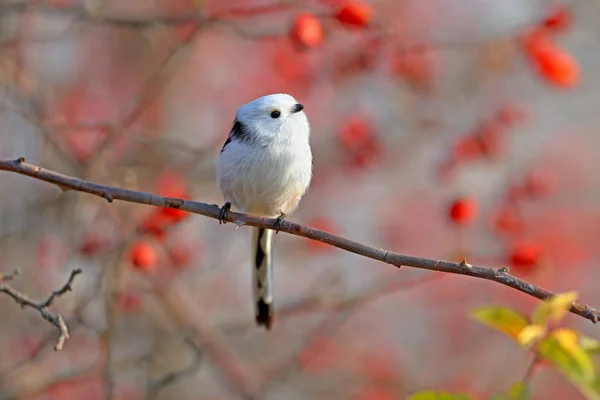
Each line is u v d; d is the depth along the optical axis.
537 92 16.73
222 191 9.23
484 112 13.96
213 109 14.70
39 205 12.64
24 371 11.98
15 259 12.59
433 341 15.94
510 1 15.23
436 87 13.70
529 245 10.49
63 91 14.19
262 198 9.07
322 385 14.23
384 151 13.59
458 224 10.42
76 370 12.21
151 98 12.09
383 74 12.32
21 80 12.52
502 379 15.02
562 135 17.09
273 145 8.83
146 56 14.65
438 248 15.34
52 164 12.60
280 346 15.25
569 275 16.16
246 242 15.59
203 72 14.80
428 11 15.14
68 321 10.26
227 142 9.12
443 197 15.39
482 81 14.25
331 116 14.30
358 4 10.25
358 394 14.30
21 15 12.50
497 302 15.80
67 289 7.16
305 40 9.77
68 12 11.91
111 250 10.81
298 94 13.59
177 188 11.11
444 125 13.63
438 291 16.22
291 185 9.02
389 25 12.31
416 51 12.12
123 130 11.22
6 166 7.13
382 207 15.66
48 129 11.34
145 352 12.66
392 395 14.30
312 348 13.70
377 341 15.96
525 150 16.14
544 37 11.35
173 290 12.57
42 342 11.37
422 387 14.40
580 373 5.71
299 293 15.73
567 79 10.84
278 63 13.79
